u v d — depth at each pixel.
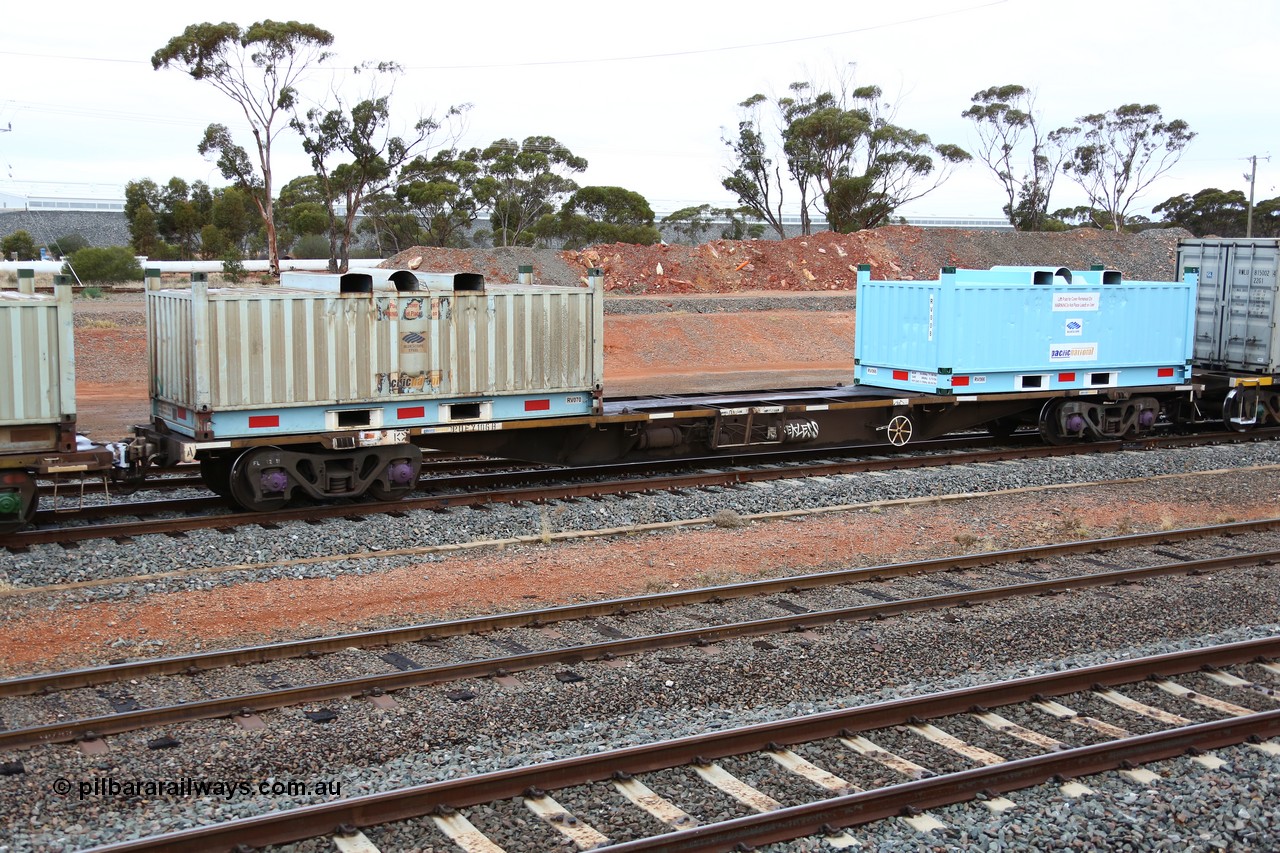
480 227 74.31
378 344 14.87
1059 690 8.98
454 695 8.72
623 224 67.19
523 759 7.59
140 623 10.51
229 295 13.89
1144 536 13.94
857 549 13.73
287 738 7.92
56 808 6.90
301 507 14.86
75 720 7.94
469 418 15.79
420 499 15.30
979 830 6.74
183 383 14.30
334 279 15.97
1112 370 21.33
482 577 12.19
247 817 6.77
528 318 15.95
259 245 66.19
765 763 7.63
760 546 13.76
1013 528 14.93
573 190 68.94
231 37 47.53
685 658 9.64
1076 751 7.46
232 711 8.30
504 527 14.16
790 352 38.28
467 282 16.03
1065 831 6.77
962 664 9.80
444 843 6.51
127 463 14.45
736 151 69.69
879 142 67.00
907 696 8.95
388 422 15.15
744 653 9.82
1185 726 8.14
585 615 10.75
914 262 54.88
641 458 18.89
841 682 9.30
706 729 8.20
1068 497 16.95
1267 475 18.91
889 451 20.91
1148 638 10.55
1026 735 8.20
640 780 7.33
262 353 14.12
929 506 16.27
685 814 6.90
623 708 8.68
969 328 19.59
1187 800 7.17
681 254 51.31
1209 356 24.23
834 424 19.27
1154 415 22.05
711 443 18.06
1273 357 22.73
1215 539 14.31
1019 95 79.81
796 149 67.31
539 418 16.30
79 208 91.50
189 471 17.56
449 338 15.35
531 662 9.37
